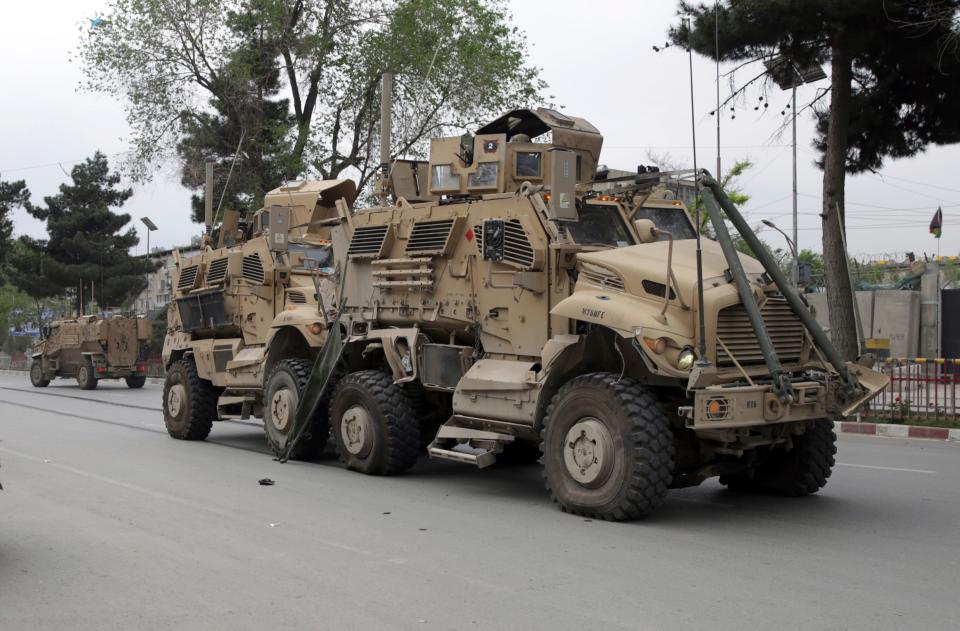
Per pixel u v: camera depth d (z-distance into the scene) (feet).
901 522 25.04
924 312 84.07
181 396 44.98
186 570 19.71
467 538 22.77
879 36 54.65
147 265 166.71
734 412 23.25
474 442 29.76
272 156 98.99
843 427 52.60
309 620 16.29
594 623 16.07
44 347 101.96
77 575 19.34
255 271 42.16
